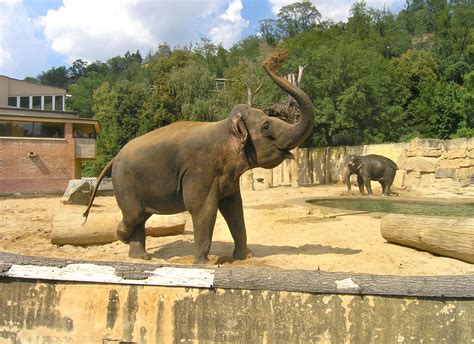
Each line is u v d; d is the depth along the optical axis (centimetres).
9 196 2492
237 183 668
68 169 2925
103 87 6831
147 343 502
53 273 521
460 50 5297
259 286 482
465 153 2277
